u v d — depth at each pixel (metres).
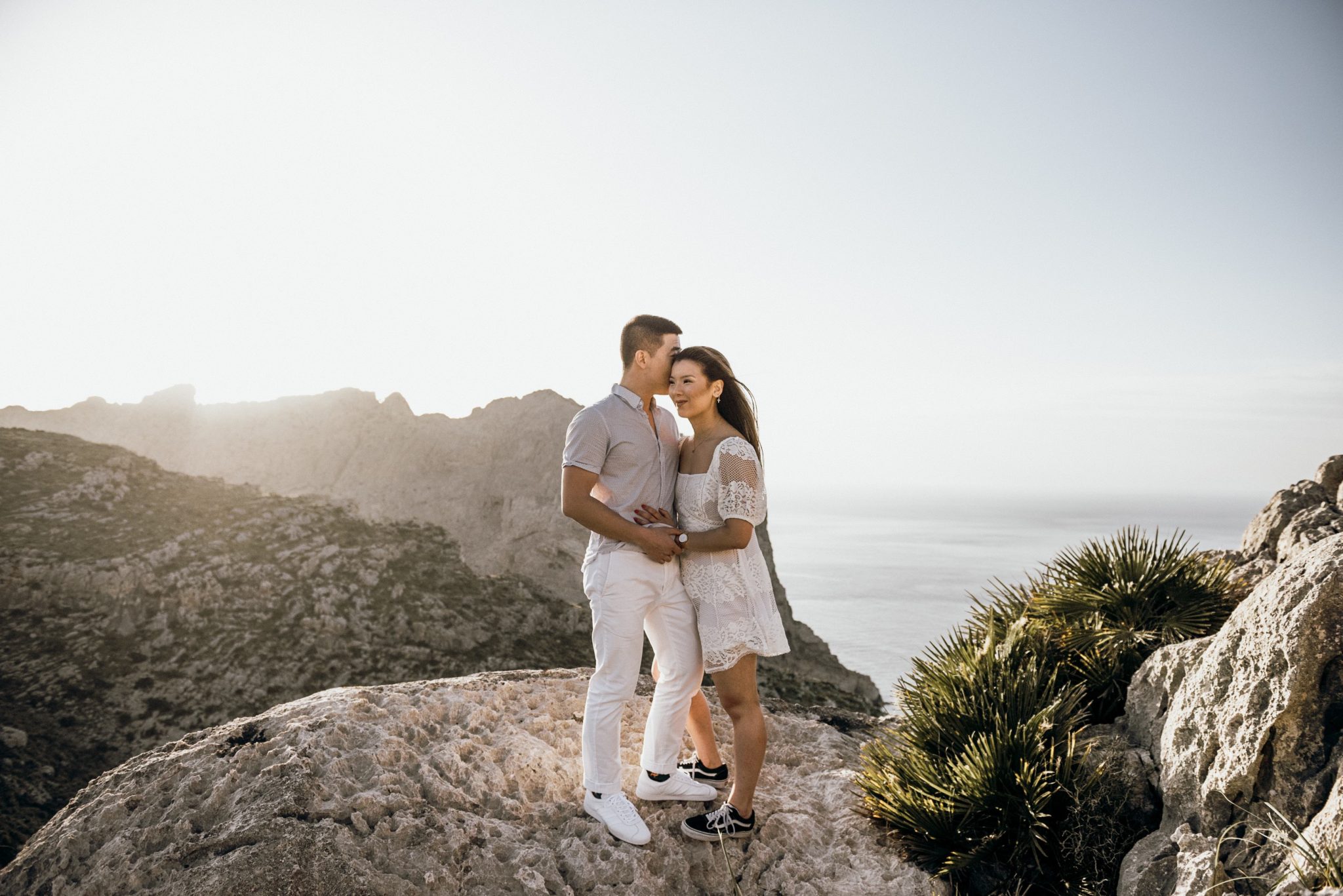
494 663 33.66
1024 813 3.73
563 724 4.62
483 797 3.82
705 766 4.21
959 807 3.87
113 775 3.79
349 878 3.10
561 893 3.39
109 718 26.53
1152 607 5.35
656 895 3.48
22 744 24.48
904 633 112.56
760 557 3.81
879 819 4.13
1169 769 3.67
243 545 37.03
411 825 3.40
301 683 29.53
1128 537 5.84
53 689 27.05
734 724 3.74
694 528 3.67
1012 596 5.91
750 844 3.85
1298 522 6.63
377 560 38.28
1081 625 5.26
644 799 3.91
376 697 4.40
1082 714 4.38
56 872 3.25
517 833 3.63
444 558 41.44
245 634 31.05
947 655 5.04
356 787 3.58
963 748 4.24
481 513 49.34
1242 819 3.19
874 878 3.76
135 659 29.03
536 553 47.00
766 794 4.35
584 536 48.41
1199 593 5.34
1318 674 3.07
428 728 4.20
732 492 3.51
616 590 3.60
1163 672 4.19
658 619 3.77
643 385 3.72
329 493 50.41
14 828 21.33
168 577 32.69
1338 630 3.06
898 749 4.60
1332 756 3.01
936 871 3.81
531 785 3.99
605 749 3.68
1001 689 4.37
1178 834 3.42
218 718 27.39
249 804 3.37
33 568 31.22
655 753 3.85
